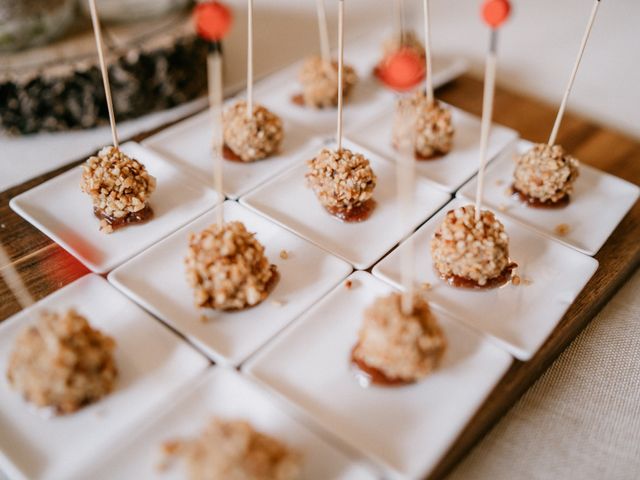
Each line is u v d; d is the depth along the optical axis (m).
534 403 0.22
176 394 0.20
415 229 0.26
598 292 0.24
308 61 0.34
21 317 0.21
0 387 0.20
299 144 0.30
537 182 0.27
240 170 0.29
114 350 0.21
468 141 0.31
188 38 0.35
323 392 0.20
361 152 0.30
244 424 0.17
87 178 0.25
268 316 0.22
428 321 0.20
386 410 0.20
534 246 0.25
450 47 0.43
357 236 0.25
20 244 0.25
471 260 0.23
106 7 0.37
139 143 0.30
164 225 0.25
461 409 0.20
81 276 0.24
